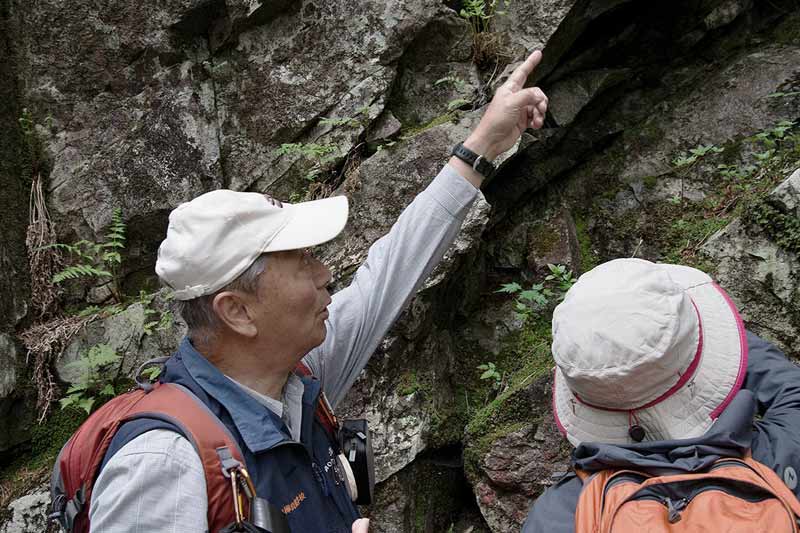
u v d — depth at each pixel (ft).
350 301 6.84
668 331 4.30
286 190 11.37
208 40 11.66
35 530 10.38
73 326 11.32
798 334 9.02
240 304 5.51
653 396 4.41
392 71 10.96
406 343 9.88
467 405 10.68
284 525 4.96
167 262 5.47
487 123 6.89
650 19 11.77
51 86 11.84
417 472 10.04
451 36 11.12
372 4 10.96
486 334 11.14
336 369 6.79
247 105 11.52
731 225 9.61
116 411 5.38
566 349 4.49
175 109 11.57
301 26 11.28
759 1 12.42
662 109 12.21
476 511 10.50
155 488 4.87
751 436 4.45
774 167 10.72
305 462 5.62
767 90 11.57
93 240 11.78
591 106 12.02
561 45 11.25
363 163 10.69
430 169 10.37
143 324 11.10
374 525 9.64
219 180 11.55
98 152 11.78
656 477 4.15
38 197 11.80
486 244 11.56
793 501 3.88
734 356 4.57
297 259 5.67
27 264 11.69
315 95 11.20
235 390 5.44
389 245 6.95
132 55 11.66
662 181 11.62
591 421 4.67
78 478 5.23
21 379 11.08
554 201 11.96
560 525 4.53
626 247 11.43
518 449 9.55
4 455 10.86
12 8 11.83
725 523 3.70
